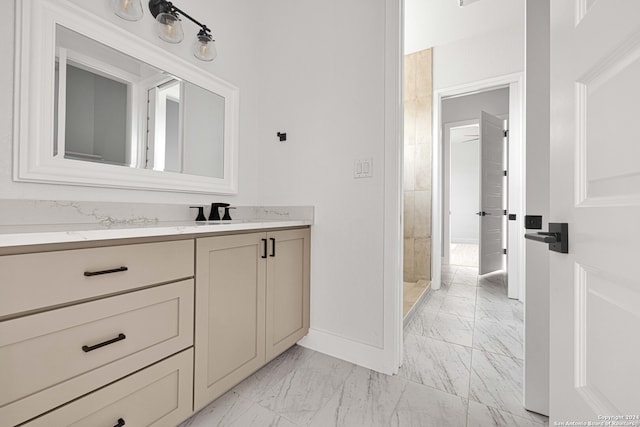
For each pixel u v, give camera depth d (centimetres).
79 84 122
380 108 164
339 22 178
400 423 121
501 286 342
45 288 77
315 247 185
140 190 145
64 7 116
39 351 76
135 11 125
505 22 281
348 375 157
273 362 170
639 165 41
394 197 160
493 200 404
